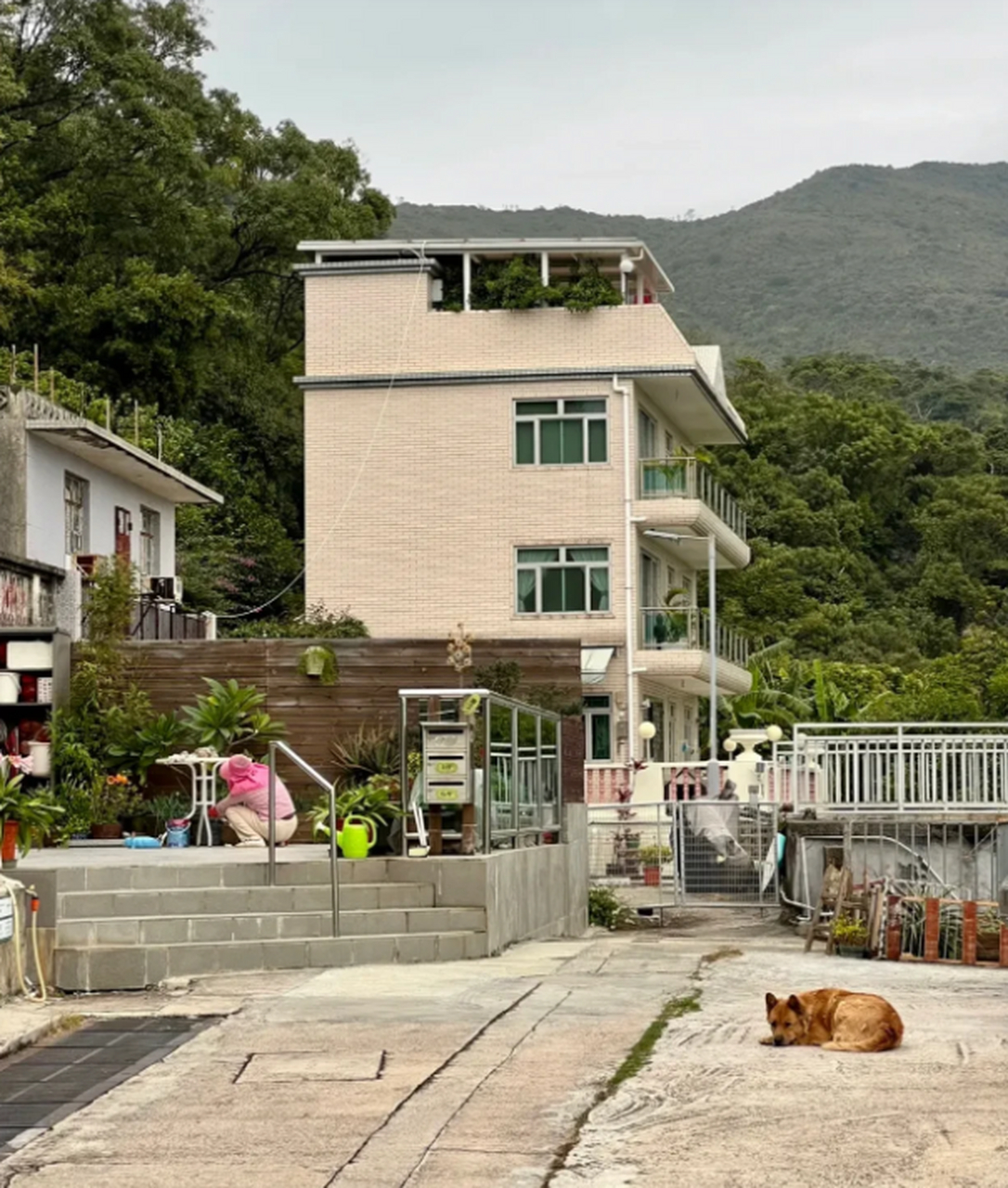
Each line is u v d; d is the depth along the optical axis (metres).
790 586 73.50
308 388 43.03
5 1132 9.08
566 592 42.22
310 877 16.27
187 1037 11.73
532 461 42.50
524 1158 8.34
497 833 17.55
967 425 116.75
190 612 33.03
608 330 42.38
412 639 22.53
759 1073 10.31
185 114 56.12
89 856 18.03
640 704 42.25
